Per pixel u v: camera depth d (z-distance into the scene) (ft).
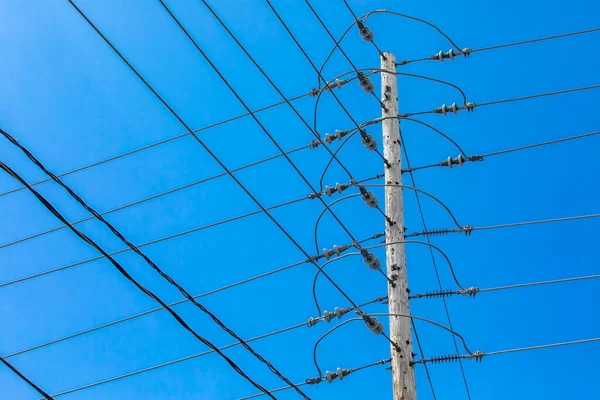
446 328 31.91
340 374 32.32
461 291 34.24
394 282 32.37
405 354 30.71
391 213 33.96
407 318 31.37
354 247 32.73
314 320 33.58
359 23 37.88
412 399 29.91
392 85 38.11
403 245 33.47
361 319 31.45
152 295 27.37
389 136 36.32
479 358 32.50
